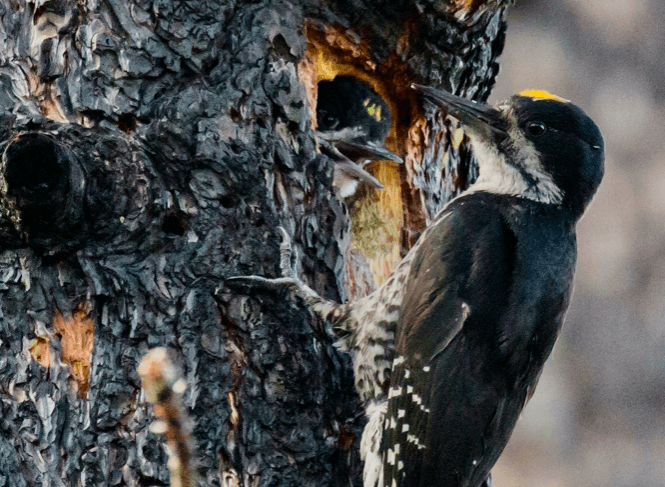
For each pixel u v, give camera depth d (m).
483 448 7.31
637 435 14.14
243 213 7.07
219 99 7.11
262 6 7.41
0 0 7.40
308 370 7.12
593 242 14.47
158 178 6.89
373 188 8.92
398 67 8.50
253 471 6.93
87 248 6.78
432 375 7.28
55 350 6.93
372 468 7.38
